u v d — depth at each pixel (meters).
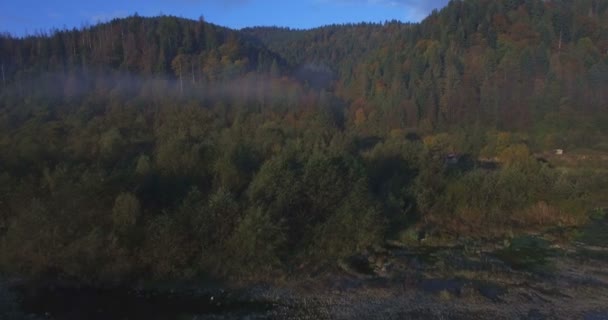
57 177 36.00
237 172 39.88
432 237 41.22
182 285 30.12
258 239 32.03
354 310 27.28
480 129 80.62
